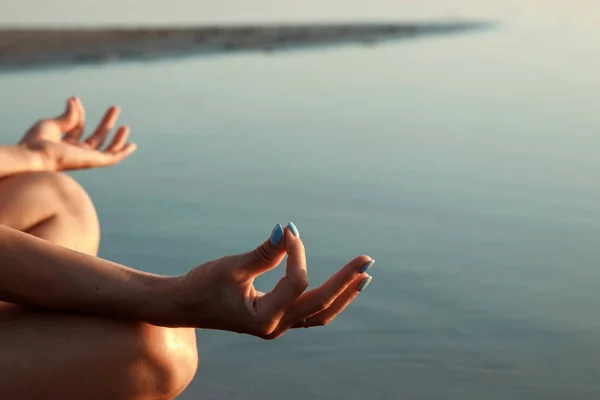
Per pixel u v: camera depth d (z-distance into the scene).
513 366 2.23
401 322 2.47
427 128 5.29
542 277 2.82
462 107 6.06
